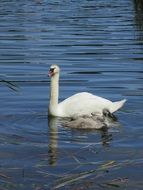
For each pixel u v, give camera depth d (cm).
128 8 4900
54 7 5103
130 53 2703
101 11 4684
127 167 1235
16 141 1431
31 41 3077
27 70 2312
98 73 2253
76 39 3155
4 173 1200
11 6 5181
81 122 1561
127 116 1675
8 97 1852
